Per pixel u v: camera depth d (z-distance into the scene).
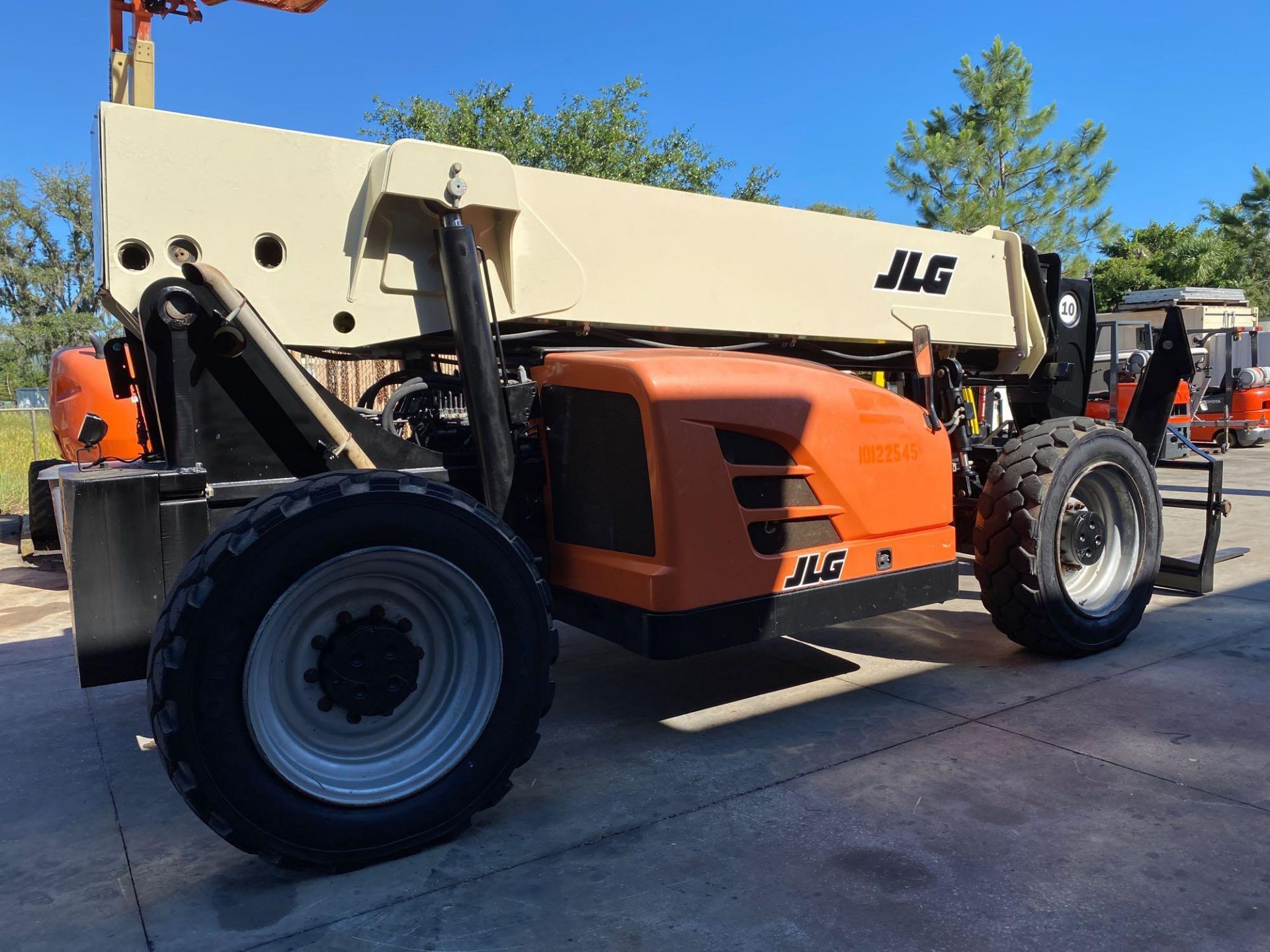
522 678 2.59
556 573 3.25
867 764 3.00
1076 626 4.03
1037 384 4.99
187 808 2.87
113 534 2.44
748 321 3.67
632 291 3.38
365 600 2.47
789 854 2.43
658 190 3.43
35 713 3.79
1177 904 2.15
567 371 3.12
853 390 3.37
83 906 2.29
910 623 4.85
